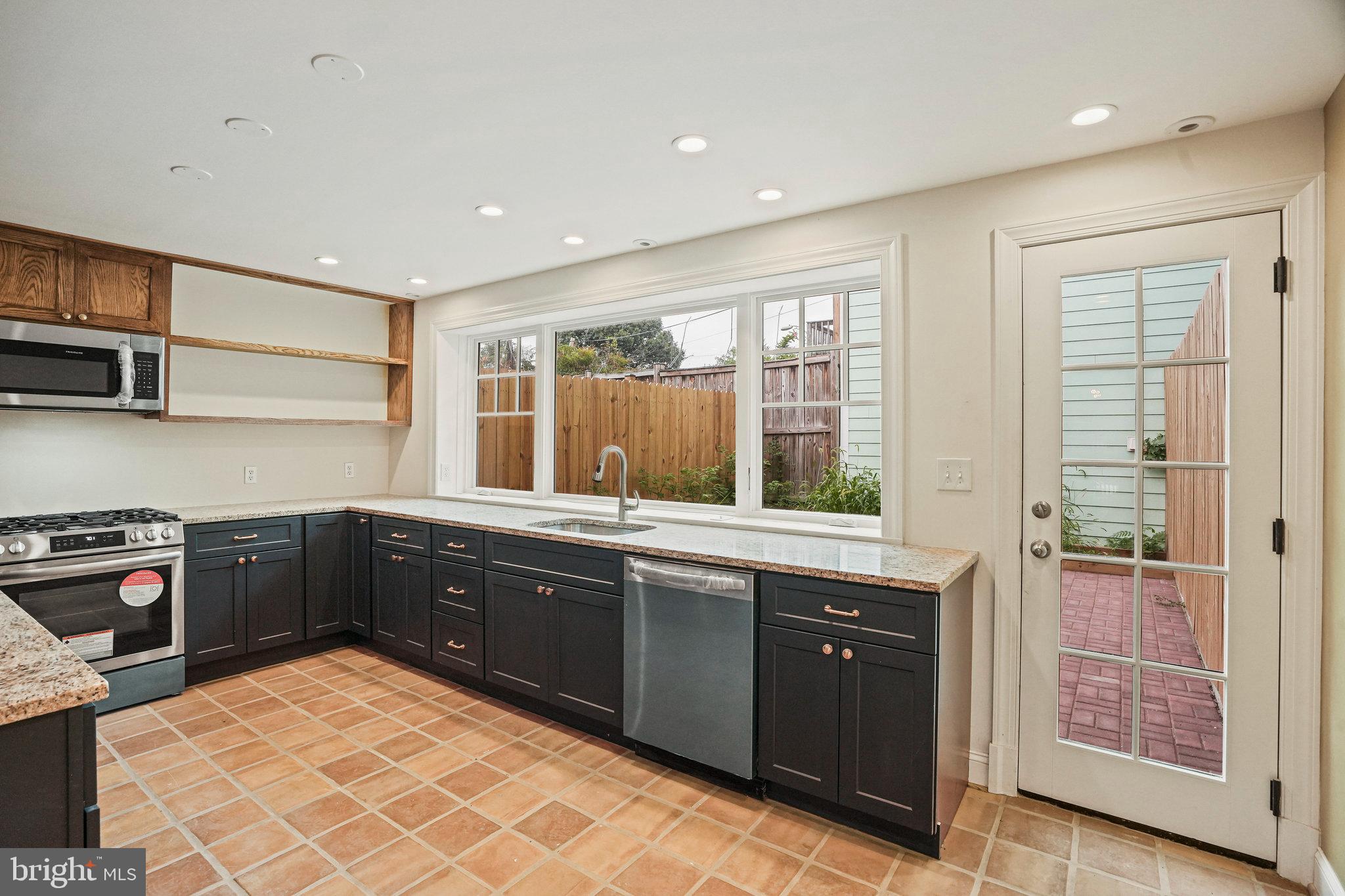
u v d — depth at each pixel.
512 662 3.04
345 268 3.74
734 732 2.30
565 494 4.16
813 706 2.14
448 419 4.51
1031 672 2.32
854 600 2.06
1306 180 1.89
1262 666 1.96
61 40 1.58
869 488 2.98
